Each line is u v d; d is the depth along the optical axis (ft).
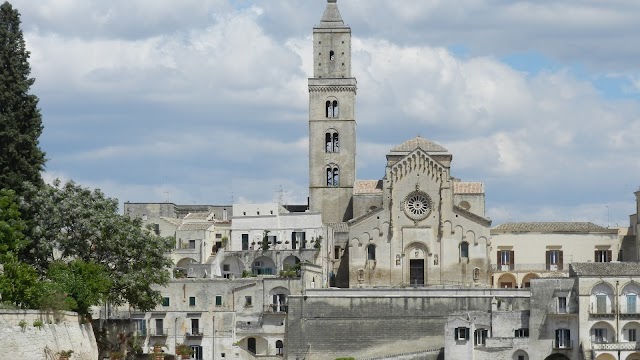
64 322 600.80
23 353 560.20
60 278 633.20
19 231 650.43
